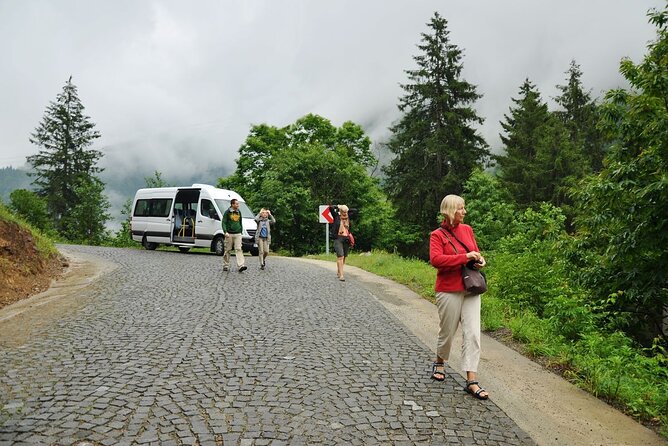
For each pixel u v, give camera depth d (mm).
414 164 35031
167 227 21234
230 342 6160
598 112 10680
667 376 5656
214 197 20141
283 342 6254
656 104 9648
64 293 9711
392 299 10055
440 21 35781
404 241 35688
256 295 9688
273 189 31516
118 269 13281
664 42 9578
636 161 9242
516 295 9484
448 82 35281
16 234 11961
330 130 39375
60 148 49500
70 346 5883
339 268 12609
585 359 5695
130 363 5215
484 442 3594
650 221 8758
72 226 39719
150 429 3607
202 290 10078
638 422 4172
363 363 5469
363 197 35156
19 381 4617
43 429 3566
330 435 3598
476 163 34000
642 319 10258
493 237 28000
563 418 4160
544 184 37406
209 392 4395
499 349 6434
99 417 3801
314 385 4668
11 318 7457
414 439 3584
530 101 43562
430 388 4727
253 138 37562
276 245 33656
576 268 10453
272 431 3629
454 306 4730
